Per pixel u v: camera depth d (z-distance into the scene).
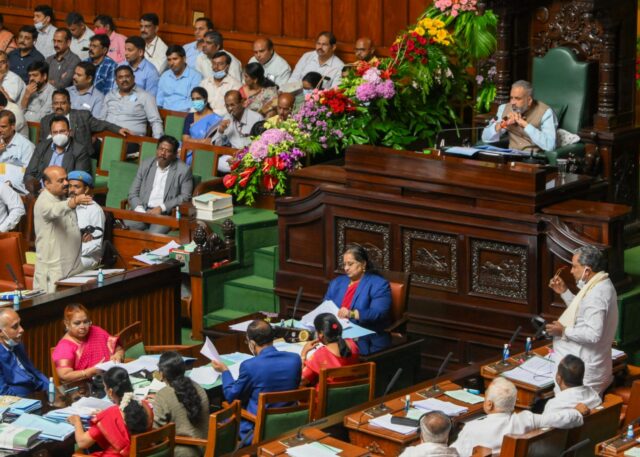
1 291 21.36
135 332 17.83
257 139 23.36
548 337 18.48
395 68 23.55
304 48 30.00
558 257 18.69
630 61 21.70
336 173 21.58
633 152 21.88
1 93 27.94
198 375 16.48
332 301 18.53
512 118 21.00
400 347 17.91
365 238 20.58
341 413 14.78
